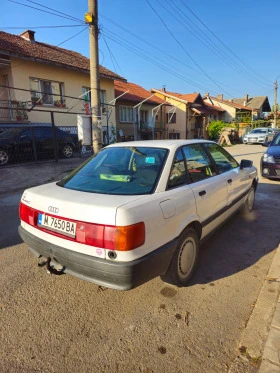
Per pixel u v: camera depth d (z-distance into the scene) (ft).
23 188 24.88
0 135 33.24
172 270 8.61
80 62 55.01
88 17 26.20
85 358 6.55
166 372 6.12
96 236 6.99
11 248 12.49
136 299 8.73
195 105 102.63
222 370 6.13
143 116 82.12
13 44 46.01
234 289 9.15
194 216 9.31
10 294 9.03
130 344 6.94
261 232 13.89
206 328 7.41
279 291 8.68
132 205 7.16
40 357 6.59
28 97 46.03
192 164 10.34
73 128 47.47
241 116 146.61
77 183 9.29
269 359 6.14
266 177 26.32
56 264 8.29
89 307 8.38
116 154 10.29
